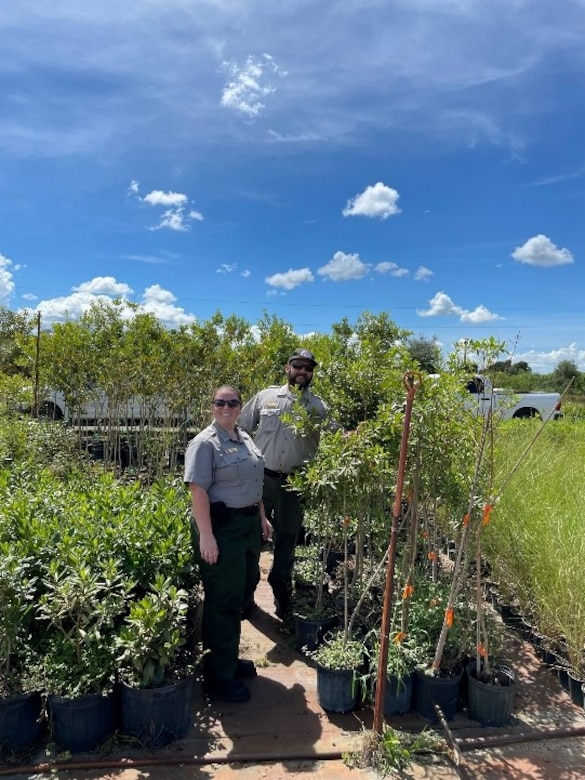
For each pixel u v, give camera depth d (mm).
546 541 4102
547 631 3814
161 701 2811
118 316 8609
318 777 2654
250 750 2812
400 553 4188
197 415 7844
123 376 7910
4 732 2713
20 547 3301
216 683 3244
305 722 3062
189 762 2715
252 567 3713
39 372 8648
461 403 3258
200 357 7609
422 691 3145
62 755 2715
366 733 2898
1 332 17828
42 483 4883
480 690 3102
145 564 3412
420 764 2773
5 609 2773
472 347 3176
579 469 5953
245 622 4297
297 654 3822
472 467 3467
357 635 3582
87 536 3500
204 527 3115
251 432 4371
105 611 2854
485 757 2842
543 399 15383
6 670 2834
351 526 3938
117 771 2646
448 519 3949
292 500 4129
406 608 3355
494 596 4543
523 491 5039
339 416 3986
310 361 4070
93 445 9352
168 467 8320
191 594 3826
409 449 3176
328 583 4516
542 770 2752
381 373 3893
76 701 2727
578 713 3238
